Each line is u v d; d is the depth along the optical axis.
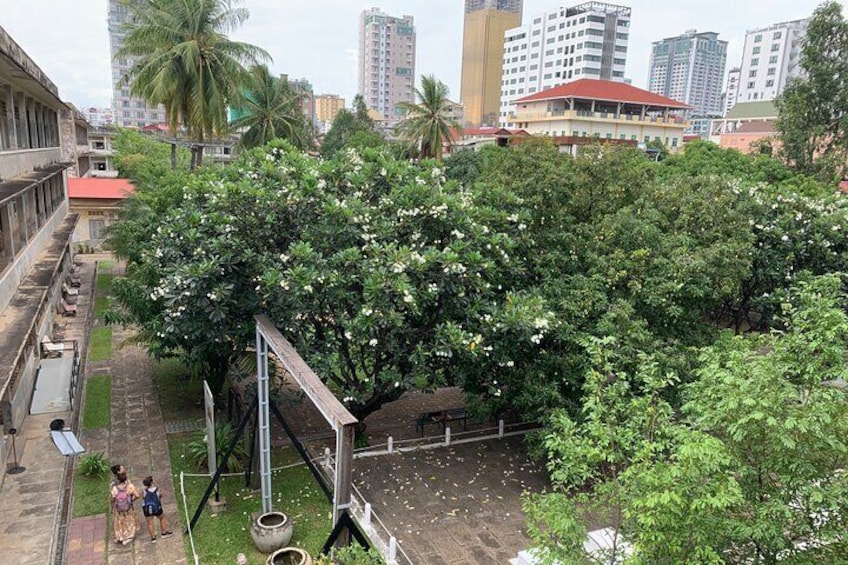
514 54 113.38
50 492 11.73
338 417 7.64
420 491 12.18
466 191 14.69
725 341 11.56
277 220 12.41
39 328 17.62
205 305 11.78
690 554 5.47
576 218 15.36
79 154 46.09
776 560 5.79
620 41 98.12
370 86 148.00
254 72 30.45
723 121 72.31
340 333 12.94
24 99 19.56
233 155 34.66
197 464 12.97
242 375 14.02
